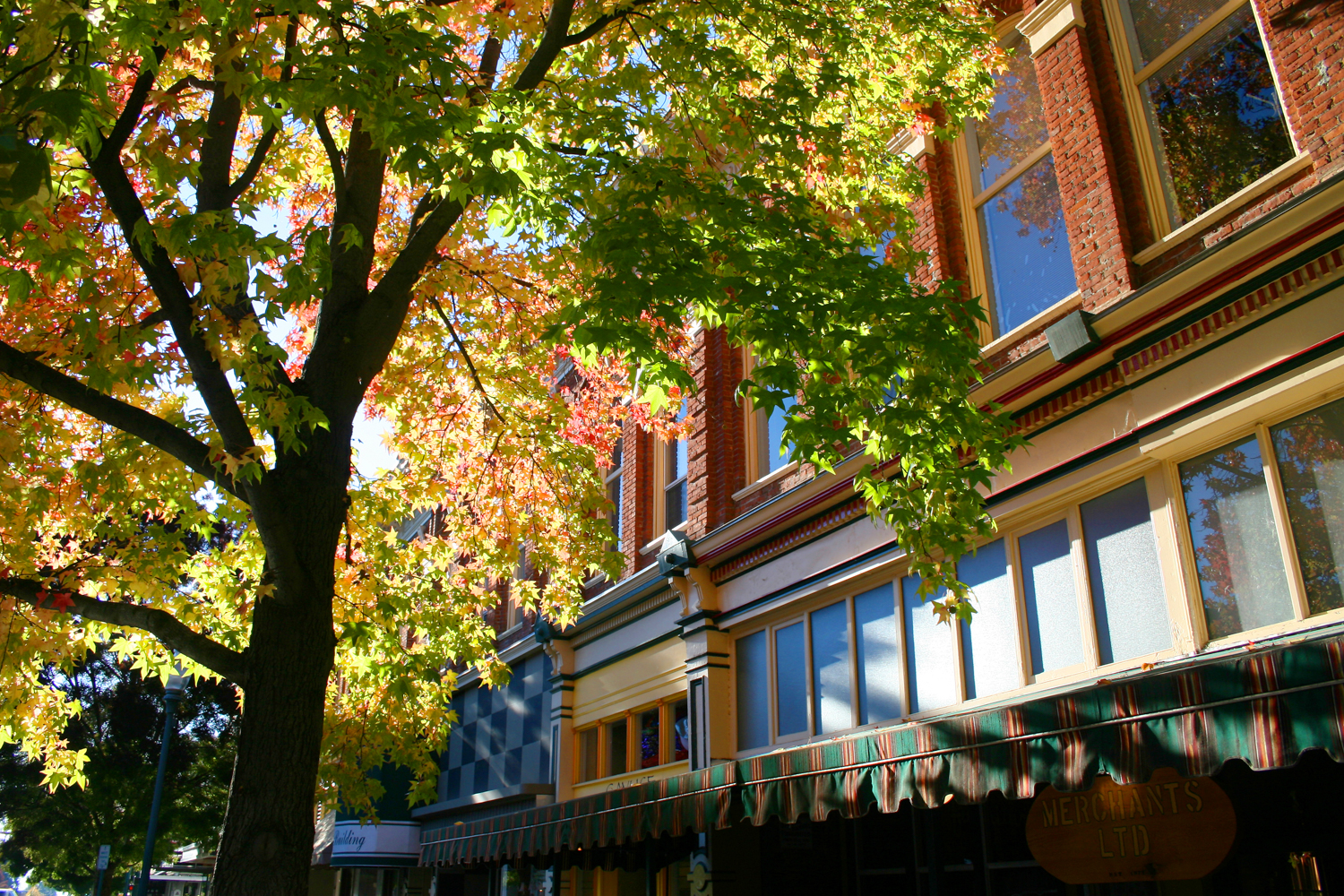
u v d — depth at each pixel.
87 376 6.42
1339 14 7.06
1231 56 8.31
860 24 9.05
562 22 7.99
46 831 26.95
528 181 6.59
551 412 11.48
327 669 6.30
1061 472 8.53
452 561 12.10
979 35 9.35
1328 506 6.69
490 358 11.56
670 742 13.92
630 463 16.69
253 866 5.61
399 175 6.09
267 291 5.74
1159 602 7.68
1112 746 5.21
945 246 10.91
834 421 6.71
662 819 8.63
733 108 8.12
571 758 16.53
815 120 9.32
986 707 8.92
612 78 8.48
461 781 21.34
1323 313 6.73
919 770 6.37
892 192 9.53
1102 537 8.25
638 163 7.02
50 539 8.84
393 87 6.01
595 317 6.29
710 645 12.80
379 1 7.32
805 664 11.45
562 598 11.77
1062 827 7.01
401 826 22.14
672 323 5.87
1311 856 6.34
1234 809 6.01
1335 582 6.57
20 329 7.67
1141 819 6.51
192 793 27.34
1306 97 7.26
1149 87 8.93
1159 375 7.82
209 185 6.76
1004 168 10.71
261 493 5.99
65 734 25.56
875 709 10.30
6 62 5.00
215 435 6.44
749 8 8.65
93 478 7.71
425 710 11.99
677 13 8.54
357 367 6.97
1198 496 7.55
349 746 11.83
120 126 5.70
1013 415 8.96
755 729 12.17
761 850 11.16
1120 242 8.53
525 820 11.06
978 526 7.48
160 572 8.55
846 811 6.82
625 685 15.12
